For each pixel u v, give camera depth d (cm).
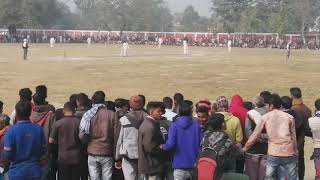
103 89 3014
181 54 6744
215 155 890
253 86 3162
